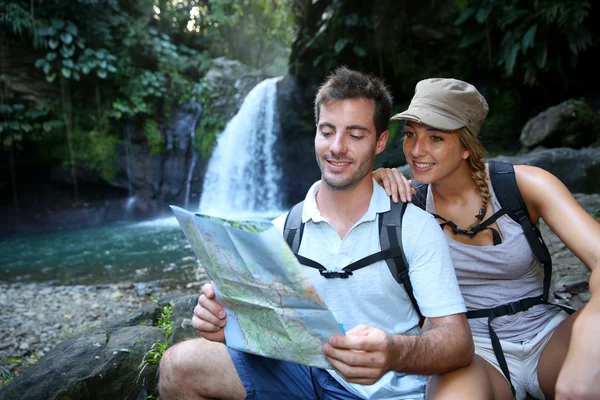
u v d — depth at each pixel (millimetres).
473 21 9883
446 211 1695
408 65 10594
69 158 10812
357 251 1435
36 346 4051
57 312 4871
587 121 8172
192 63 13258
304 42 12359
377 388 1455
